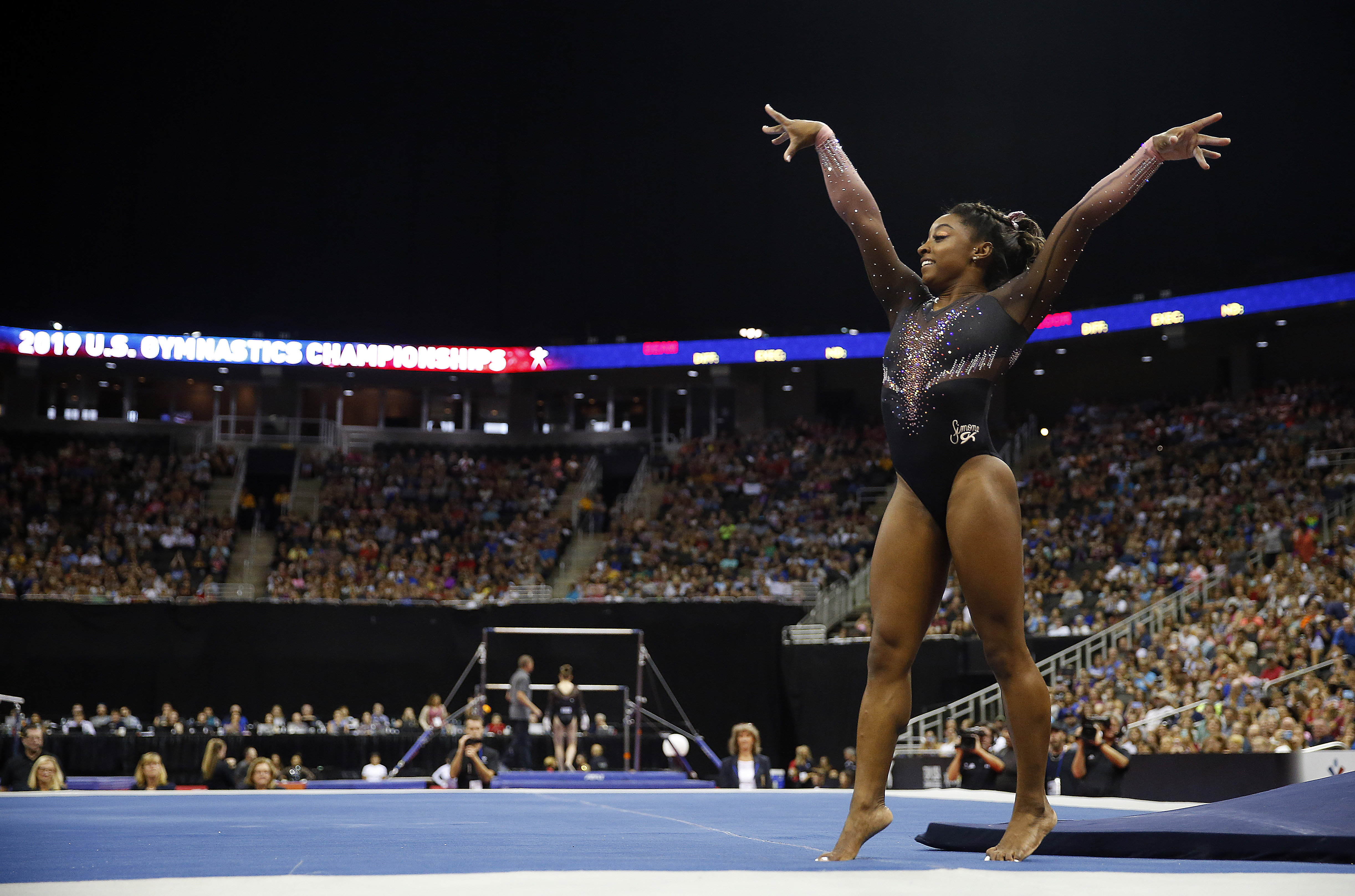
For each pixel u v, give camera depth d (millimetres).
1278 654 18719
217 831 3621
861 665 25000
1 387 35344
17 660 24734
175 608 25594
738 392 38062
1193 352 34438
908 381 3029
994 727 15359
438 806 6180
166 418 36906
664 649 25500
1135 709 18844
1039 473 31859
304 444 36969
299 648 25531
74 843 3016
